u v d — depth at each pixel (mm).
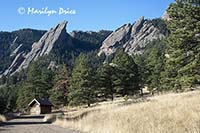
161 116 21797
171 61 35188
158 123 19594
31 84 114812
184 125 17375
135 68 82750
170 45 35469
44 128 33625
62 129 31406
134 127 20688
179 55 34469
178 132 16578
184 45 33969
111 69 84312
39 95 113938
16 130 31156
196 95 31516
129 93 82625
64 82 106188
